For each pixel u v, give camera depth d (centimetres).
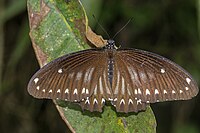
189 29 65
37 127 67
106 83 45
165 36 67
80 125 44
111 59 45
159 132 71
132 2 65
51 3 45
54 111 66
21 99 66
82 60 45
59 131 67
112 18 64
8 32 64
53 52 45
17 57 59
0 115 67
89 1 47
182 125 68
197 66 66
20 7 55
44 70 43
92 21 49
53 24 45
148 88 45
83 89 44
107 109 45
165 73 44
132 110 44
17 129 67
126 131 44
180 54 67
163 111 70
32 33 44
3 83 65
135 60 45
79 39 45
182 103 68
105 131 44
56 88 44
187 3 64
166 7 65
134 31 66
